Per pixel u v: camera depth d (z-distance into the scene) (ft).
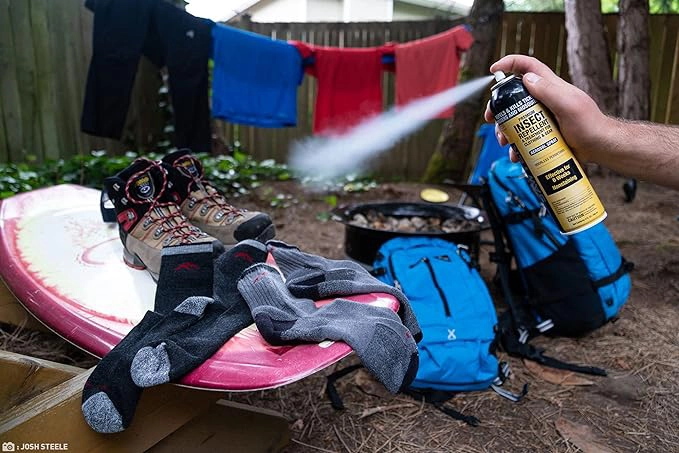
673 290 9.32
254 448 4.76
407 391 6.13
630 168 3.40
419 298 6.55
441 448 5.35
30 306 4.58
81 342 4.05
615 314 7.81
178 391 3.69
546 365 6.86
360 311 3.76
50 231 6.22
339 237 12.32
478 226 8.42
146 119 16.39
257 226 5.24
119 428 3.12
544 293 7.43
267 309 3.61
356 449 5.29
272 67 11.97
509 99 3.41
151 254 4.79
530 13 18.54
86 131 10.96
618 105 16.87
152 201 4.97
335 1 23.79
